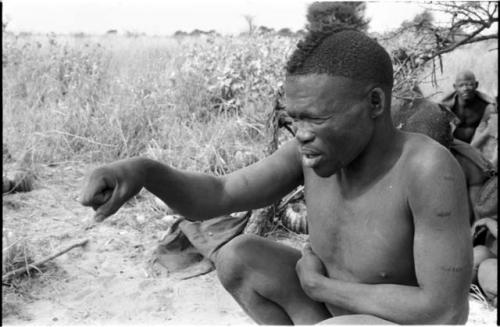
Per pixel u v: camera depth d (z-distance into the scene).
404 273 1.89
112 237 4.52
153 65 8.27
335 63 1.75
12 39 9.38
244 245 2.17
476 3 3.32
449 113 3.62
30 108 6.96
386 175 1.86
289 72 1.81
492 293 3.56
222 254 2.21
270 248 2.20
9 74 7.94
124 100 6.80
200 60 7.84
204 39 8.48
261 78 6.89
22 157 5.59
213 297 3.77
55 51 8.64
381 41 3.77
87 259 4.19
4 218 4.72
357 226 1.91
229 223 4.20
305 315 2.17
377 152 1.86
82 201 1.74
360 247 1.90
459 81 5.52
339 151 1.79
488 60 7.54
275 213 4.64
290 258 2.21
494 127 5.33
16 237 4.34
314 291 1.98
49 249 4.27
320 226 2.01
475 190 4.24
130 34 10.48
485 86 7.25
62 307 3.60
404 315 1.79
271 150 4.44
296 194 4.62
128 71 8.22
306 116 1.77
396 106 3.02
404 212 1.83
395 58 3.54
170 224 4.66
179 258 4.15
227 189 2.10
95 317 3.50
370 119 1.81
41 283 3.84
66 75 7.56
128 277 3.97
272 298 2.17
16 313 3.50
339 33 1.80
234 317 3.52
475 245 4.01
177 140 6.03
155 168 1.93
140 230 4.66
